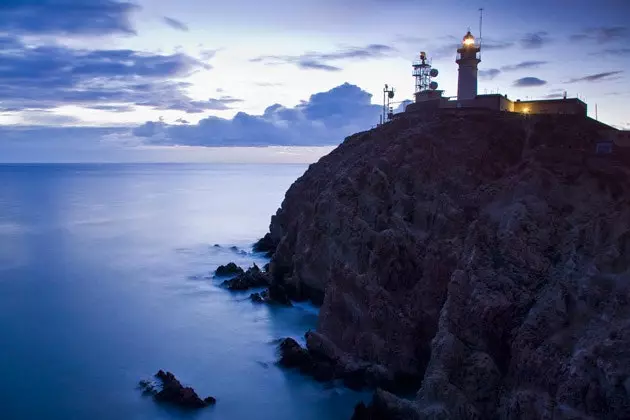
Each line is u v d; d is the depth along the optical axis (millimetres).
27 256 81688
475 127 51469
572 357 25344
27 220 123375
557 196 37969
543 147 43781
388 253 40969
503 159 48219
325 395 36344
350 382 37188
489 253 34688
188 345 44969
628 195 36531
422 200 45531
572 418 23672
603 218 30469
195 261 76812
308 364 39562
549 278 31969
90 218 126812
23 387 37750
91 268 73188
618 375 22891
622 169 39062
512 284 32375
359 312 39594
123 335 47375
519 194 39094
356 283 40281
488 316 31172
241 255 80562
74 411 34688
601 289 27219
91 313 53531
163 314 52844
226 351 43562
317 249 50688
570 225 35688
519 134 50250
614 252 27828
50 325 50094
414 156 48875
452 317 32562
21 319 51719
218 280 64938
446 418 28000
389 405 30547
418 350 37375
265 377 39031
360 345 38562
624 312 25234
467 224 41375
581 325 27078
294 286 54344
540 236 34906
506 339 30875
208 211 139375
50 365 41344
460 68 63531
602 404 23297
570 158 41312
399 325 37875
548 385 25922
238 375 39438
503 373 30016
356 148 62469
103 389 37500
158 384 37938
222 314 52281
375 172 47969
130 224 116250
